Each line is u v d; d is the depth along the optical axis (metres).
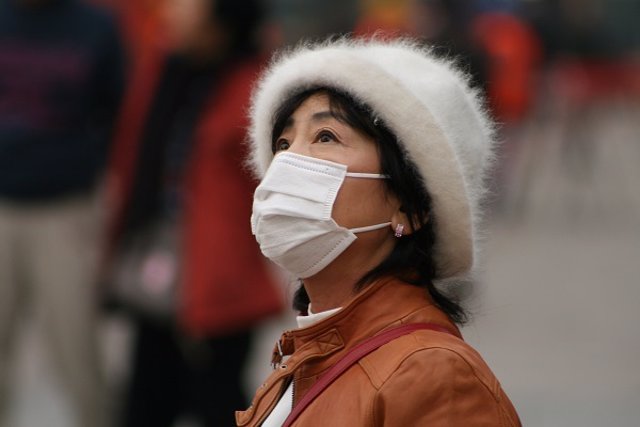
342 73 5.34
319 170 5.32
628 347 17.70
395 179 5.30
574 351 17.50
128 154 11.84
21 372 16.80
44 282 12.95
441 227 5.39
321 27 28.78
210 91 11.45
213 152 11.35
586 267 24.02
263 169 5.90
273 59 6.00
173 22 11.65
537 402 15.07
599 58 38.16
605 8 55.44
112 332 18.36
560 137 38.03
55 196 12.91
